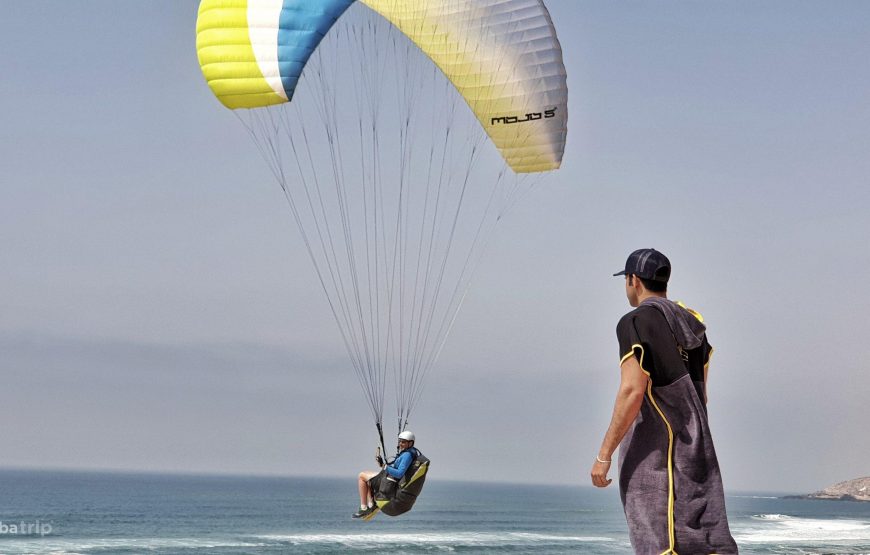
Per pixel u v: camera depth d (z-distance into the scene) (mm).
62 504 119438
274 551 55812
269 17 11695
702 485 3494
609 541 69312
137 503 127250
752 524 94062
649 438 3566
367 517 11516
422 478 11406
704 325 3676
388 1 11906
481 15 11648
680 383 3510
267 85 11906
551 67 11648
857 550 59938
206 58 11977
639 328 3547
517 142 12156
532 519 103812
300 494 180500
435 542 64375
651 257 3766
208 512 105062
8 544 59344
